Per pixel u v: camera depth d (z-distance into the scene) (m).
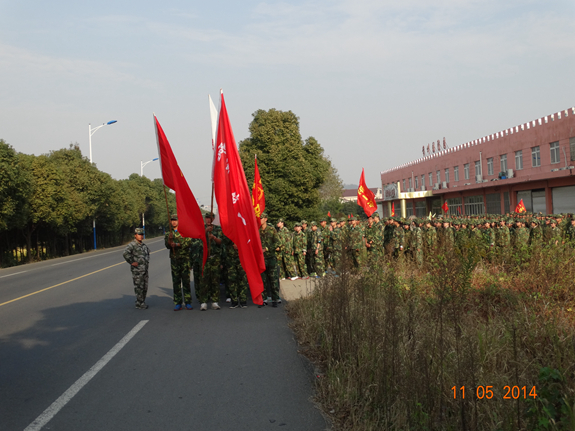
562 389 3.86
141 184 74.94
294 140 34.25
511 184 33.22
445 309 5.23
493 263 11.60
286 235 14.03
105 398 4.91
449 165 44.59
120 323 8.75
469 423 3.66
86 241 47.94
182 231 8.71
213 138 8.62
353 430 3.95
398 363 4.45
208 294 9.98
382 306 6.25
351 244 6.44
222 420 4.31
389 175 62.81
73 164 39.66
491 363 4.76
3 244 32.16
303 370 5.72
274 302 10.07
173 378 5.51
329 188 67.31
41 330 8.37
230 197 8.30
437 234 14.00
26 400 4.89
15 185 25.98
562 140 27.80
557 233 14.53
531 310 6.68
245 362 6.09
